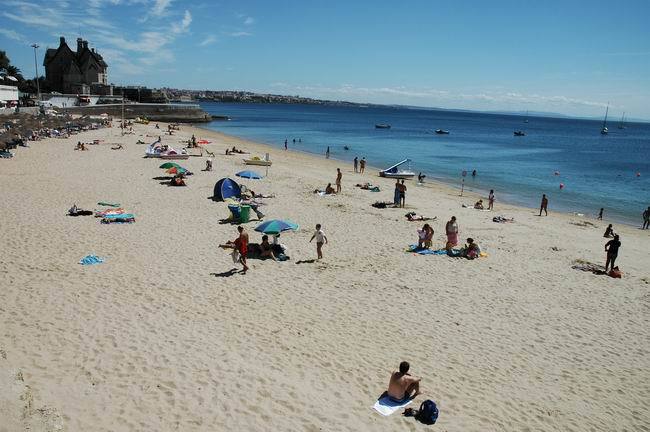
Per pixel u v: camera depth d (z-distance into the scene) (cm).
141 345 1018
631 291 1644
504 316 1362
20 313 1123
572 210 3475
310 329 1180
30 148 4081
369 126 14650
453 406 912
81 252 1597
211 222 2123
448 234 1945
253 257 1686
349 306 1342
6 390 741
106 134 5822
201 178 3209
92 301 1224
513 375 1053
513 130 16938
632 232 2788
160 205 2384
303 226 2180
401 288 1509
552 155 7800
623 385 1058
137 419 773
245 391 882
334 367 1010
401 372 910
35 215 1994
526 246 2153
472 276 1670
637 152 9481
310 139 8638
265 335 1126
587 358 1163
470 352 1138
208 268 1548
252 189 3002
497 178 4809
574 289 1625
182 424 773
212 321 1175
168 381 891
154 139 5612
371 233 2145
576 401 979
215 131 9188
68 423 737
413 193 3459
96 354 966
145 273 1458
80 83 11938
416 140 9725
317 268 1633
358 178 3941
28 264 1446
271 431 779
